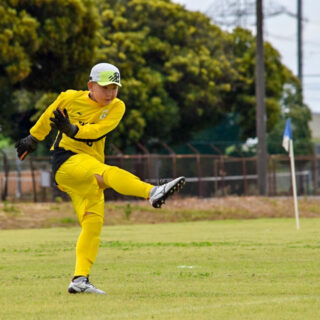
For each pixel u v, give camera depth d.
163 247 46.00
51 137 34.59
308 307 21.62
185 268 33.66
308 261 36.19
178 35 150.25
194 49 152.12
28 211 87.50
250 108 160.62
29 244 50.25
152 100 135.38
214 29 158.00
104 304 22.70
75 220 83.50
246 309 21.31
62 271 33.28
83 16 108.38
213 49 156.88
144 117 135.62
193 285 27.31
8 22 102.44
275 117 162.25
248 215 95.31
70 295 24.88
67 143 25.77
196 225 77.50
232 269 33.00
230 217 93.69
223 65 155.12
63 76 111.00
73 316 20.59
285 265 34.41
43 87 113.06
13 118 141.38
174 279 29.39
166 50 145.25
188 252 42.09
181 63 145.00
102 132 25.58
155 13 149.38
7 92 126.56
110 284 27.81
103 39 132.88
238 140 188.12
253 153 179.38
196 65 147.00
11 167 148.50
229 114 187.50
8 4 104.00
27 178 149.62
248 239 53.09
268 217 95.94
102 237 58.03
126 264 35.72
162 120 138.75
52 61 109.00
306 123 181.12
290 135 69.94
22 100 136.12
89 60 110.44
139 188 24.25
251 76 160.50
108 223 83.94
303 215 97.62
